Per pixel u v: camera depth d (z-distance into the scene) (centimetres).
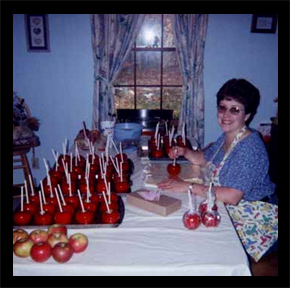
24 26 305
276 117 307
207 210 128
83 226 126
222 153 175
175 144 221
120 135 238
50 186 144
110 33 298
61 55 312
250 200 164
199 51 300
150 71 327
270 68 312
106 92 310
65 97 323
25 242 109
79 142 231
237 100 159
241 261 107
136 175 182
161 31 315
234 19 302
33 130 321
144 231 124
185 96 308
